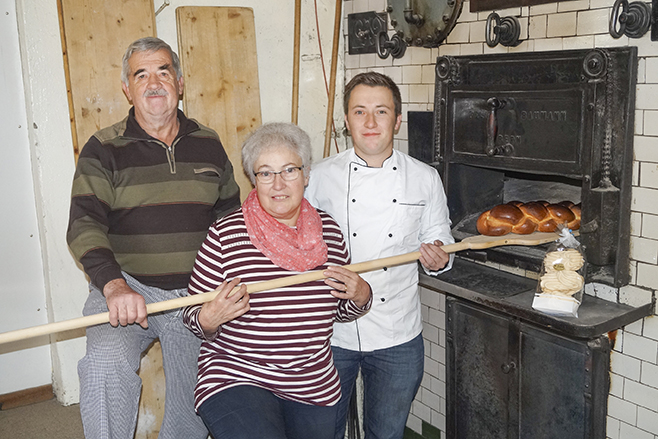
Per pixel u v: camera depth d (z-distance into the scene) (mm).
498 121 2221
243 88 2914
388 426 2268
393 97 2164
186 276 2182
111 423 1995
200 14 2795
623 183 1963
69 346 2973
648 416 2051
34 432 2840
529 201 2533
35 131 2645
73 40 2541
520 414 2262
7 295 2939
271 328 1777
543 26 2168
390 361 2230
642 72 1908
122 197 2102
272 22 3033
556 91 1994
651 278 1980
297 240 1851
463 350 2465
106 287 1841
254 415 1675
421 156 2736
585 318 1928
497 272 2406
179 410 2248
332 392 1882
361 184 2209
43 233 2809
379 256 2209
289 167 1793
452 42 2535
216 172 2277
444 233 2303
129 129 2143
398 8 2719
